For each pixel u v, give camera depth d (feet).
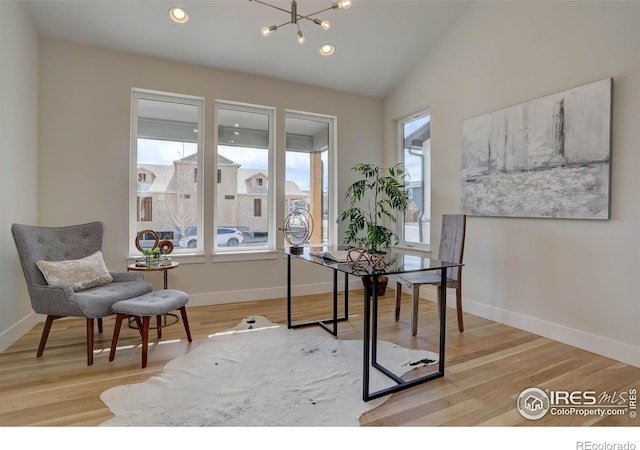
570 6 8.18
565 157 8.20
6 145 8.02
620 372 6.82
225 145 12.56
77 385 6.25
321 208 14.33
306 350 7.97
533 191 8.93
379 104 14.94
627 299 7.22
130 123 10.90
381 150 14.96
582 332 8.02
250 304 11.96
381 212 14.25
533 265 9.09
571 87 8.16
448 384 6.41
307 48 11.56
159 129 11.62
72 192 10.18
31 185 9.36
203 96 11.79
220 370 6.89
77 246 8.85
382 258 6.84
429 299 12.59
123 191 10.75
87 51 10.32
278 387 6.24
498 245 10.03
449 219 9.93
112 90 10.61
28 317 9.14
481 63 10.46
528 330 9.21
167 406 5.58
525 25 9.20
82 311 7.02
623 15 7.23
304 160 13.99
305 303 12.14
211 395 5.93
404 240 14.53
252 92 12.54
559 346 8.20
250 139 12.94
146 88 11.03
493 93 10.10
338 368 7.05
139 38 10.36
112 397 5.83
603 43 7.56
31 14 9.18
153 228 11.53
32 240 7.82
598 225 7.70
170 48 10.87
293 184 13.78
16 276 8.50
